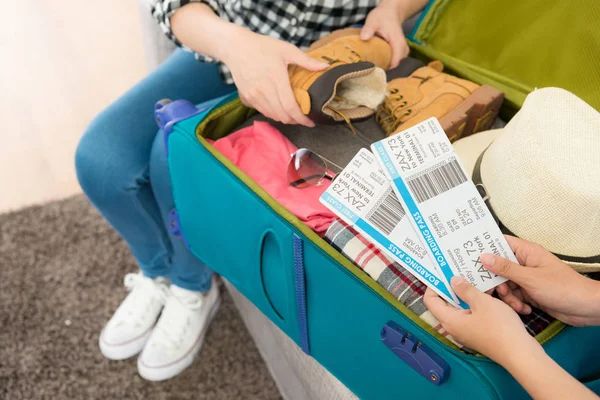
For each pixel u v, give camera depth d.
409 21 1.16
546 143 0.65
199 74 1.13
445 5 1.02
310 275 0.75
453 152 0.70
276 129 0.90
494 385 0.61
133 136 1.05
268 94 0.84
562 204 0.63
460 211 0.67
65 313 1.33
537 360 0.56
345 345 0.77
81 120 1.75
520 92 0.93
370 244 0.72
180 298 1.23
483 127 0.91
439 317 0.63
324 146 0.90
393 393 0.74
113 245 1.46
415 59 1.01
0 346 1.26
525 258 0.65
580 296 0.61
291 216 0.74
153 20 1.24
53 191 1.60
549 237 0.65
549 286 0.62
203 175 0.86
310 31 1.02
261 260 0.83
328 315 0.77
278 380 1.15
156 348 1.20
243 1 0.97
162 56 1.30
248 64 0.85
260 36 0.87
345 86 0.86
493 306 0.60
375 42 0.95
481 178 0.72
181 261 1.17
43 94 1.80
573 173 0.63
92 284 1.38
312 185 0.82
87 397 1.18
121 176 1.03
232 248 0.90
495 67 0.98
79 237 1.48
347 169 0.72
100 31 1.92
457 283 0.63
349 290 0.71
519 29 0.94
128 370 1.23
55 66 1.85
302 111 0.82
